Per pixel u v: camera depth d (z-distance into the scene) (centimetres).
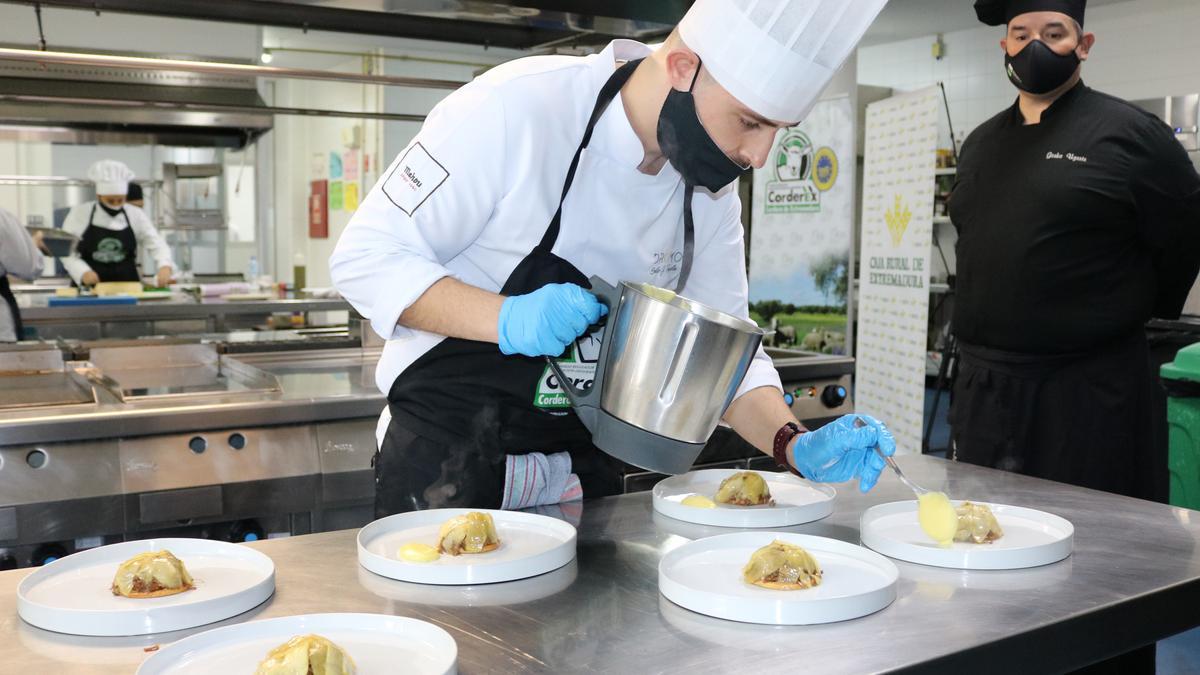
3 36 418
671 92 121
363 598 99
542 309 114
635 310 112
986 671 88
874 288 455
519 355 141
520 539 119
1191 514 134
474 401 143
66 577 105
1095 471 237
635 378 113
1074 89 242
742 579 105
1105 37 698
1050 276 236
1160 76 670
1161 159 229
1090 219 231
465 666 82
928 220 411
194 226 700
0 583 103
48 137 556
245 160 833
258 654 83
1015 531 125
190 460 225
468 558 110
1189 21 650
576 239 136
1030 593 101
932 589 102
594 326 122
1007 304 244
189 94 439
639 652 85
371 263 125
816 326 452
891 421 443
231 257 840
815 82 115
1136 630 101
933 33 800
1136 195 229
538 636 89
